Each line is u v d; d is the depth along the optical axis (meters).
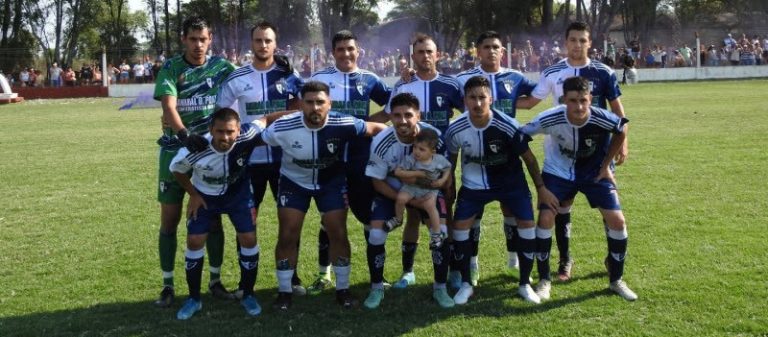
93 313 4.84
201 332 4.45
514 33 47.03
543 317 4.54
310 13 48.00
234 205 4.84
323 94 4.64
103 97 33.22
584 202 7.71
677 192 8.05
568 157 5.07
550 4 46.50
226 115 4.53
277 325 4.56
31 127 18.30
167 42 50.03
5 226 7.39
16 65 41.59
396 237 6.70
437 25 49.41
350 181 5.35
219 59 5.37
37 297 5.18
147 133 16.09
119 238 6.84
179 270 5.86
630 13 47.56
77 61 52.31
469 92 4.73
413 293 5.15
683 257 5.62
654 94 24.27
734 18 52.47
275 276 5.67
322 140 4.75
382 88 5.77
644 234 6.35
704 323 4.29
